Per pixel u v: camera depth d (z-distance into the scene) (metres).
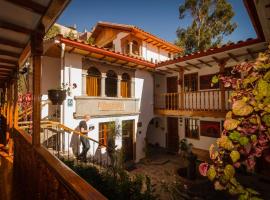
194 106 13.25
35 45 3.44
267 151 1.60
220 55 9.57
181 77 12.67
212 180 1.75
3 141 9.64
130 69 12.53
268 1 4.23
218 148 1.79
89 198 1.48
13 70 6.87
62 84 8.97
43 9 2.66
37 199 3.28
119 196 4.27
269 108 1.51
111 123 10.98
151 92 14.16
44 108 9.95
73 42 8.36
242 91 1.80
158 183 8.70
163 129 15.38
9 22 3.06
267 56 1.75
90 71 10.30
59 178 2.13
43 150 3.29
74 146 9.26
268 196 7.73
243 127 1.63
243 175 9.79
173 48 18.25
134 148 12.63
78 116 9.36
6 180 5.09
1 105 11.92
